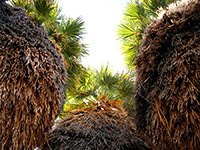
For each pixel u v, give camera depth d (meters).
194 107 0.66
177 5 0.96
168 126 0.73
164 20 0.96
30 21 1.04
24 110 0.74
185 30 0.85
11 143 0.68
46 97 0.85
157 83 0.85
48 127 0.86
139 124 0.96
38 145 0.81
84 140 1.26
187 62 0.73
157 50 0.93
